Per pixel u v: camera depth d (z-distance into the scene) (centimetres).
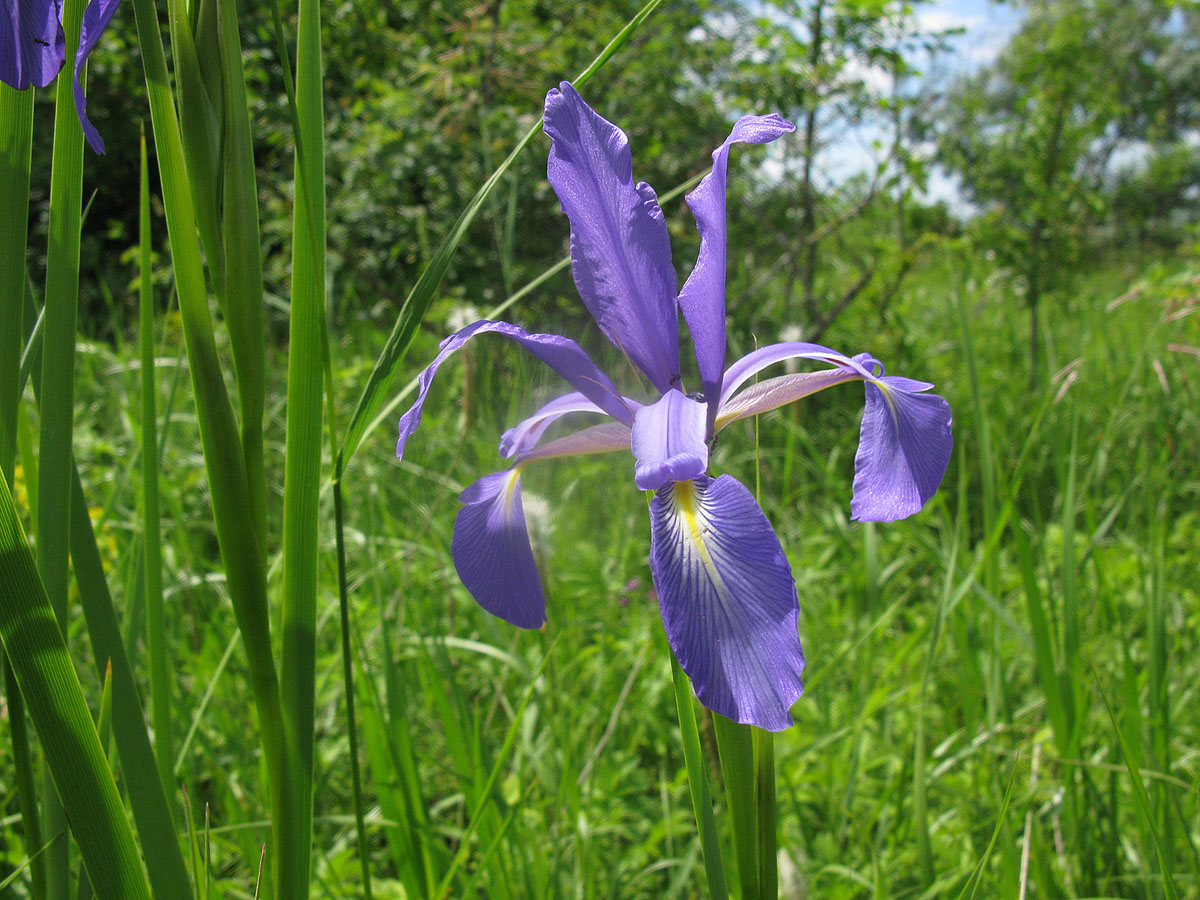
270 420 56
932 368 80
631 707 37
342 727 37
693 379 52
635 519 53
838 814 30
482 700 38
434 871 26
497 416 55
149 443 18
